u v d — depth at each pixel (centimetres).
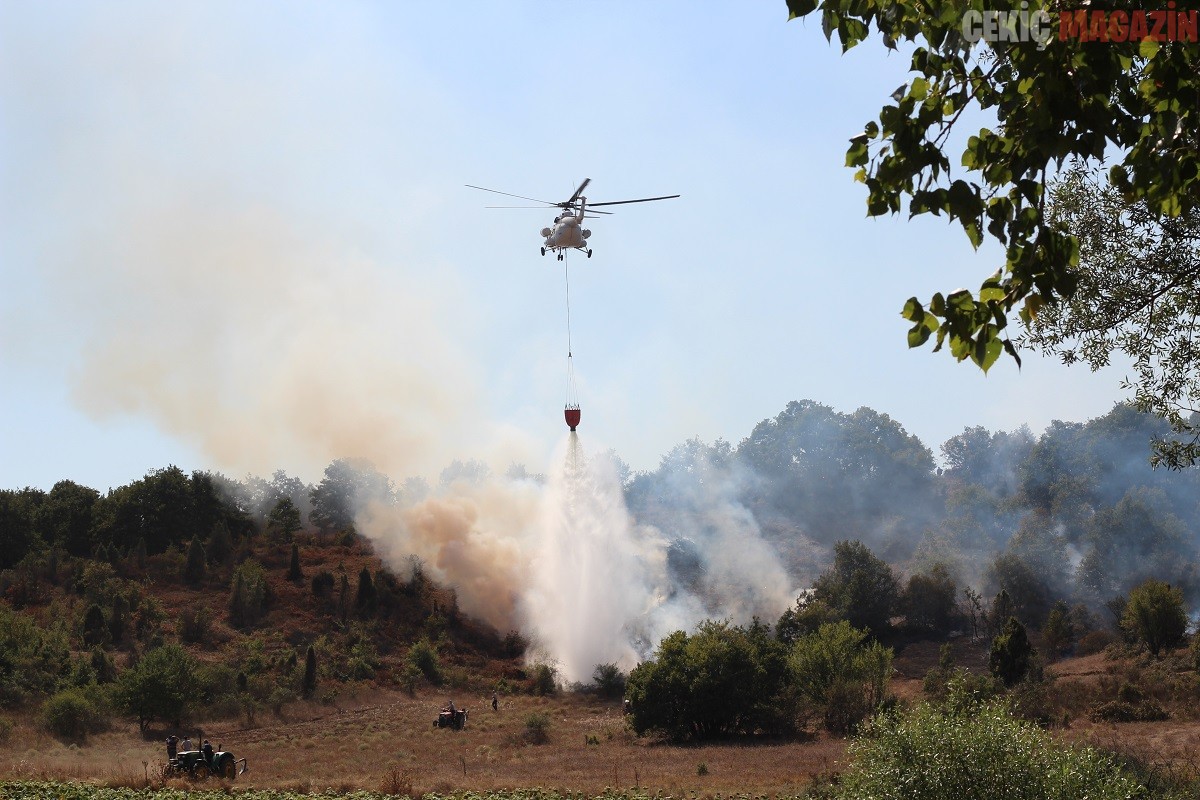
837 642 5338
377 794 3047
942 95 678
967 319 662
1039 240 652
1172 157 664
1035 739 1631
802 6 673
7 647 6444
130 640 7794
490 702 7500
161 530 10494
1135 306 1561
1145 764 2289
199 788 3238
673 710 5244
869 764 1695
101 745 5031
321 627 8781
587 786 3366
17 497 11100
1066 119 624
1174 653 6588
